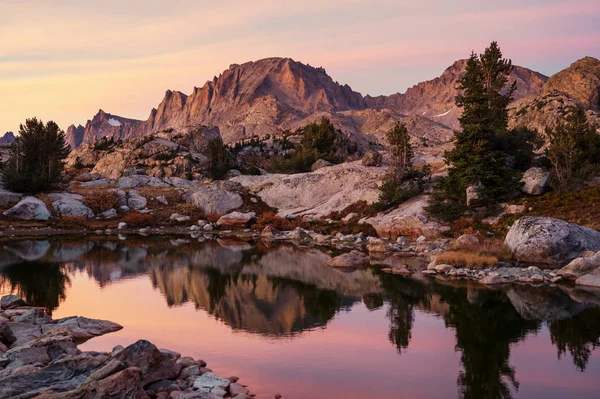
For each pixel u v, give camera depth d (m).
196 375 14.48
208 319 22.25
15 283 30.55
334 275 34.16
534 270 33.12
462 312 23.53
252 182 84.00
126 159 109.94
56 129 80.69
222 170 97.44
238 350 17.73
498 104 70.00
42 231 62.62
